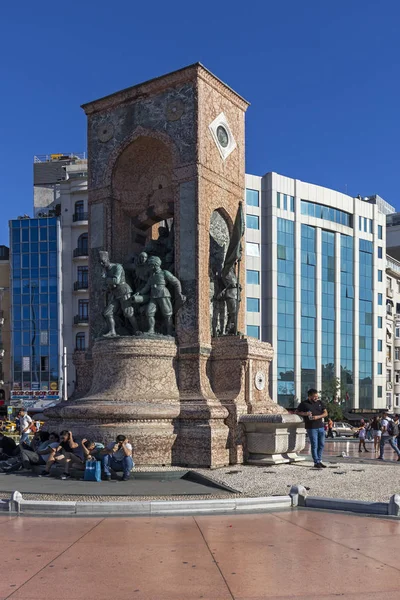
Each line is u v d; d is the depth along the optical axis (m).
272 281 65.56
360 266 75.12
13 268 60.69
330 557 7.70
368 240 76.25
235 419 15.80
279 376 65.56
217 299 17.81
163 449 15.30
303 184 69.19
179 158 17.62
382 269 78.31
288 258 67.38
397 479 13.66
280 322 66.06
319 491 12.12
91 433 15.46
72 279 60.03
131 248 19.69
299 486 11.05
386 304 80.75
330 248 72.06
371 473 14.54
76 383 18.92
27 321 60.03
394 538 8.64
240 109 19.59
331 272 71.88
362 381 74.44
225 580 6.80
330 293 71.50
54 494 12.17
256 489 12.39
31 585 6.66
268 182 66.69
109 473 14.14
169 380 16.59
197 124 17.45
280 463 15.84
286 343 66.44
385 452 26.45
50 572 7.11
